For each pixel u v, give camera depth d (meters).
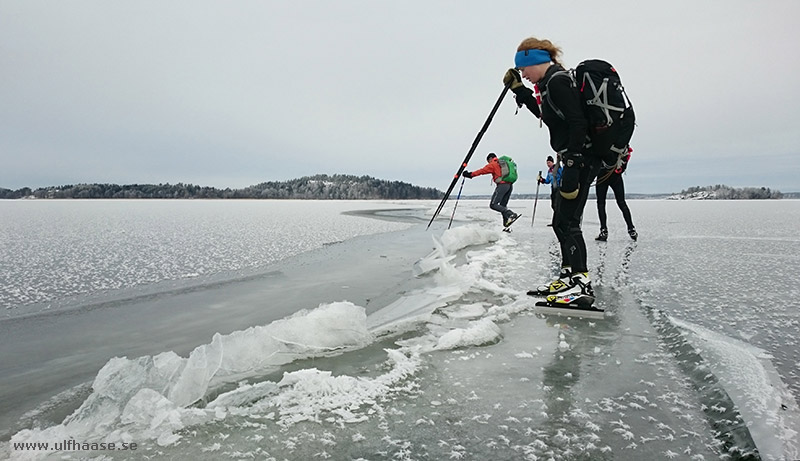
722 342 2.22
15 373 2.24
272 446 1.40
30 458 1.35
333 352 2.29
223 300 3.83
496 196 8.99
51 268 5.57
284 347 2.18
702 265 4.81
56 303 3.78
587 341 2.39
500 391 1.78
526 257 5.47
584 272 2.96
